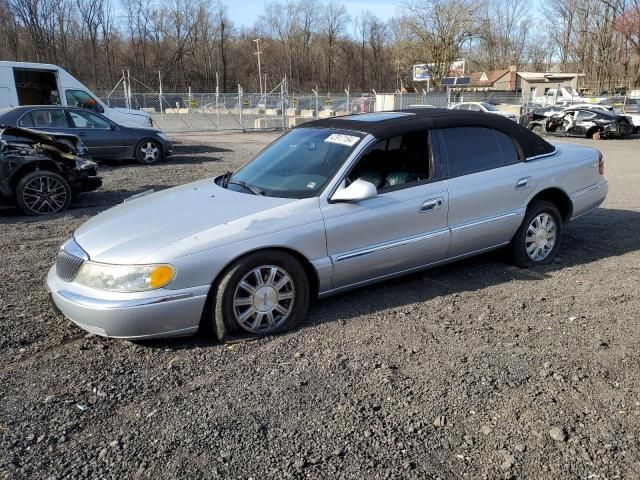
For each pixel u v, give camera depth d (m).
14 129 8.68
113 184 10.94
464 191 4.73
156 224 3.92
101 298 3.51
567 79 58.50
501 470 2.56
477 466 2.59
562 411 3.00
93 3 70.25
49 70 16.17
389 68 87.88
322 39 87.94
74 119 13.17
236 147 19.39
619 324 4.07
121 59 76.94
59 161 8.79
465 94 47.22
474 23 56.69
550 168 5.34
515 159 5.18
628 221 7.37
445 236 4.66
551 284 4.94
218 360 3.61
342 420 2.96
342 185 4.22
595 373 3.38
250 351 3.72
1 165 7.95
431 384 3.29
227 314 3.76
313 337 3.92
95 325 3.56
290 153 4.76
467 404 3.08
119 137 13.72
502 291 4.78
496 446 2.73
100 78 71.38
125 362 3.61
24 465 2.63
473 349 3.71
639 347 3.71
